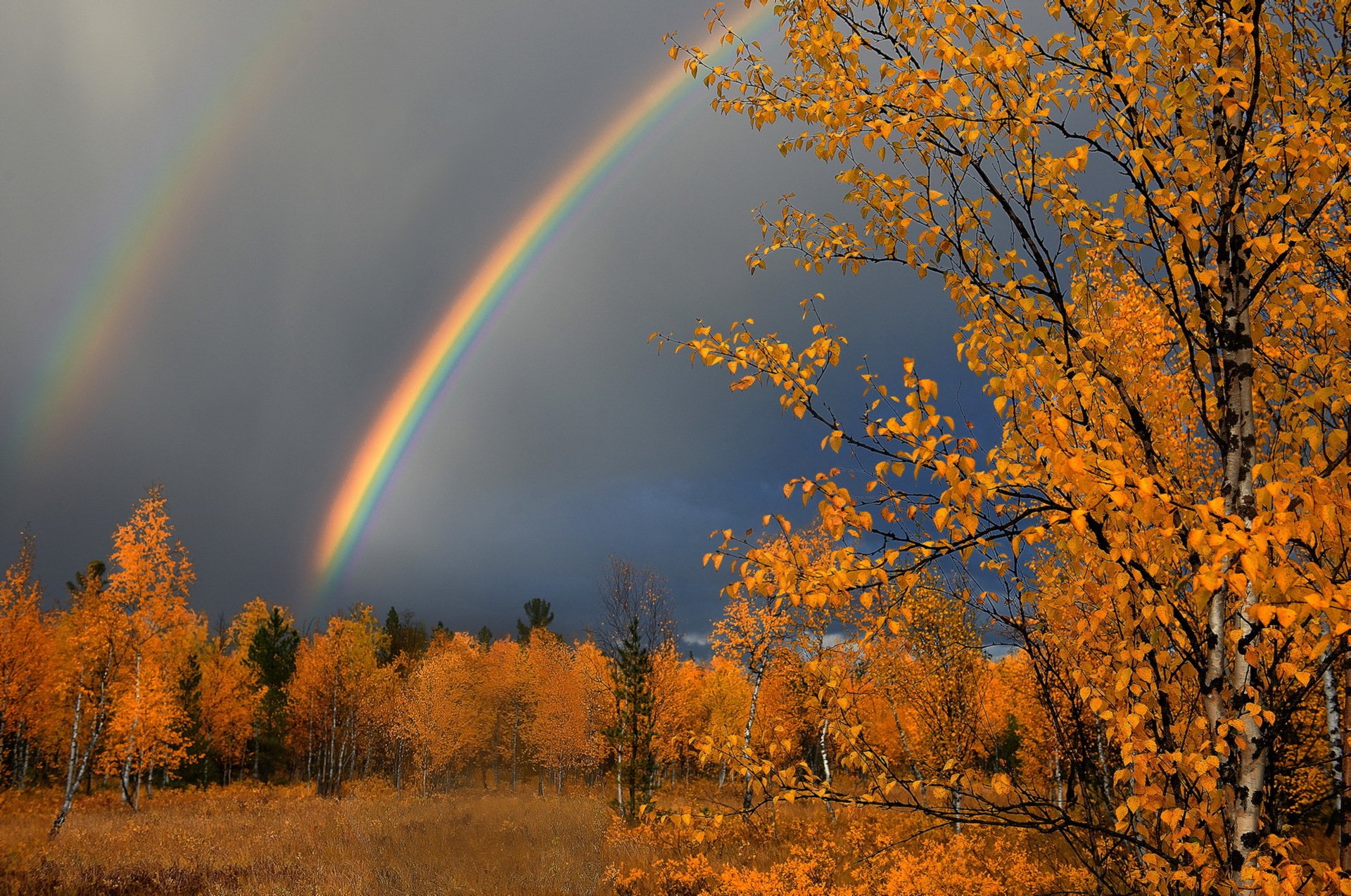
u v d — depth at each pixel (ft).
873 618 9.89
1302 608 6.09
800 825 44.27
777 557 8.40
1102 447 8.16
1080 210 8.90
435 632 238.27
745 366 9.70
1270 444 9.35
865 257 10.52
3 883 36.09
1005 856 24.52
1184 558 8.36
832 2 9.70
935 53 8.79
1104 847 9.48
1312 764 9.82
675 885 34.35
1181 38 8.30
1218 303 8.95
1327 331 9.19
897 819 34.94
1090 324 9.12
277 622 156.76
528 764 175.73
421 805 84.74
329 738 145.89
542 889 36.94
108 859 44.09
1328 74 9.42
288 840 52.54
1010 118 8.41
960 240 9.30
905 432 7.80
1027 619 9.86
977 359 8.86
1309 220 8.11
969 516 7.57
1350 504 6.44
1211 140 8.96
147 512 62.95
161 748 83.25
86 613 60.34
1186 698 9.18
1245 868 6.92
